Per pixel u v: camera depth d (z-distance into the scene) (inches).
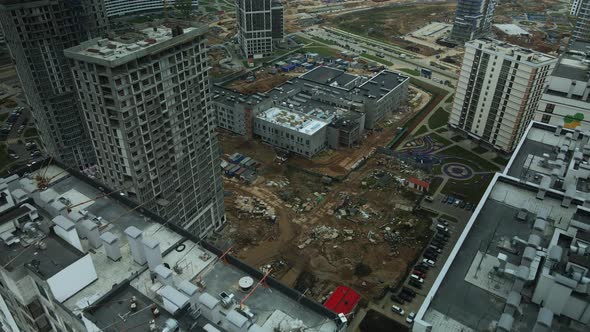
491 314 2150.6
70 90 6358.3
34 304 2365.9
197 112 5083.7
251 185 7057.1
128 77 4077.3
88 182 3189.0
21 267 2203.5
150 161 4660.4
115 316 2108.8
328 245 5782.5
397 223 6176.2
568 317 2063.2
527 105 7342.5
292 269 5403.5
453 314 2150.6
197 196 5551.2
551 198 2987.2
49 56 5969.5
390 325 4662.9
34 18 5634.8
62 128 6550.2
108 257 2509.8
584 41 7017.7
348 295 4662.9
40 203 2763.3
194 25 4808.1
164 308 2145.7
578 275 2043.6
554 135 4089.6
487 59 7603.4
